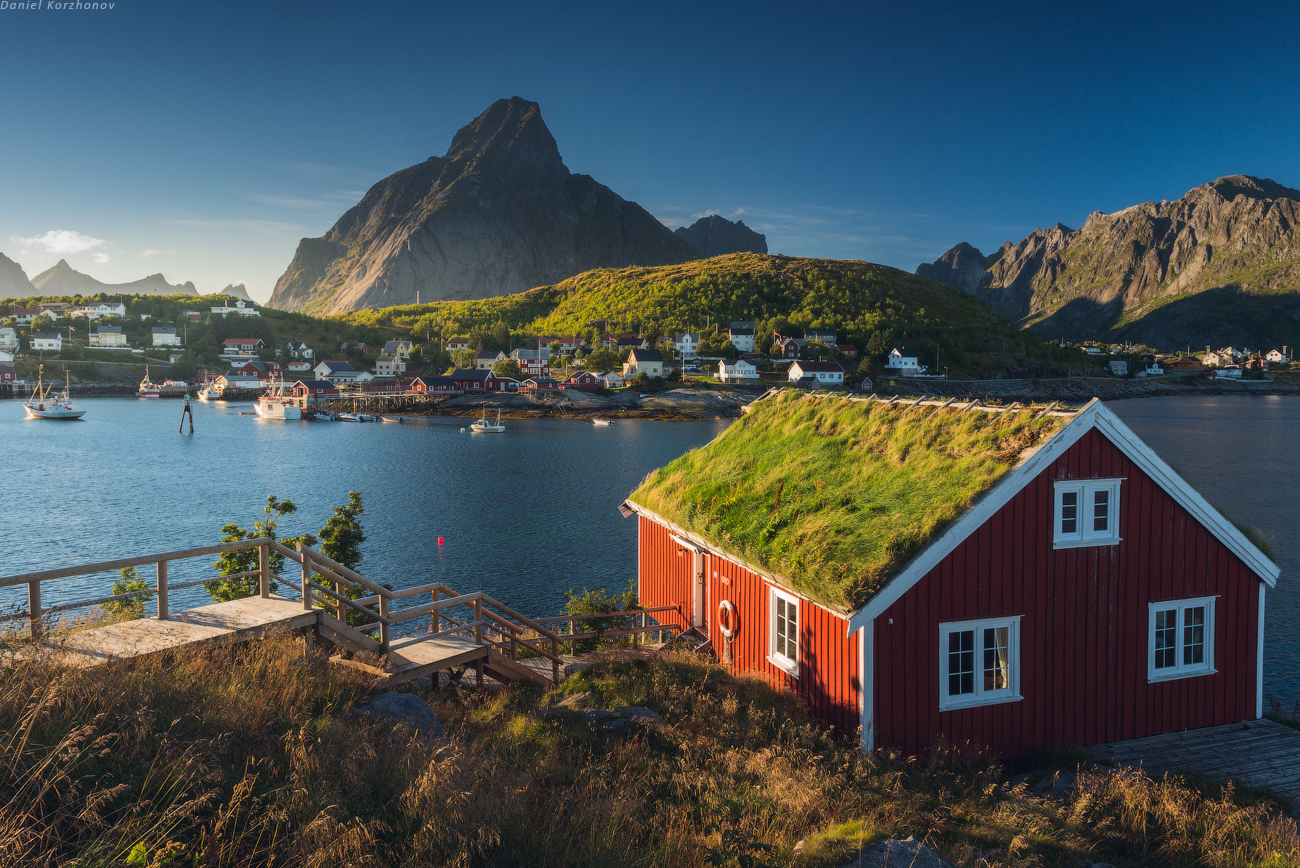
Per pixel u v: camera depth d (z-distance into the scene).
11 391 181.50
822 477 14.83
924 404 15.09
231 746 6.46
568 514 54.41
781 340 199.38
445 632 12.04
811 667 12.82
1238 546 13.71
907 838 7.06
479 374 178.25
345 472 75.81
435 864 5.39
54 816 4.88
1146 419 135.50
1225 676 13.84
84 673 6.93
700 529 15.74
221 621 9.60
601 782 7.69
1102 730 12.99
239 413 157.12
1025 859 7.43
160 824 4.92
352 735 7.09
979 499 11.88
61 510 55.88
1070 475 12.57
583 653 17.09
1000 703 12.32
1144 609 13.23
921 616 11.84
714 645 16.16
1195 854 8.55
